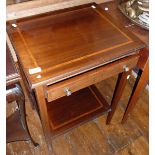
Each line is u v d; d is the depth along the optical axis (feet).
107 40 2.99
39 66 2.52
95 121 4.55
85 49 2.80
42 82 2.35
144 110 4.84
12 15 3.61
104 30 3.18
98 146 4.13
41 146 4.08
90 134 4.32
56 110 3.92
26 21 3.25
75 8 3.63
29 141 4.14
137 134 4.37
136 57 3.03
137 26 3.39
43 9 3.85
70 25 3.23
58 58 2.64
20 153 3.96
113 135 4.33
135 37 3.09
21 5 3.59
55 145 4.11
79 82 2.68
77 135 4.29
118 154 4.04
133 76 5.49
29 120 4.47
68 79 2.61
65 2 3.99
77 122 3.75
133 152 4.09
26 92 4.48
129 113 4.42
